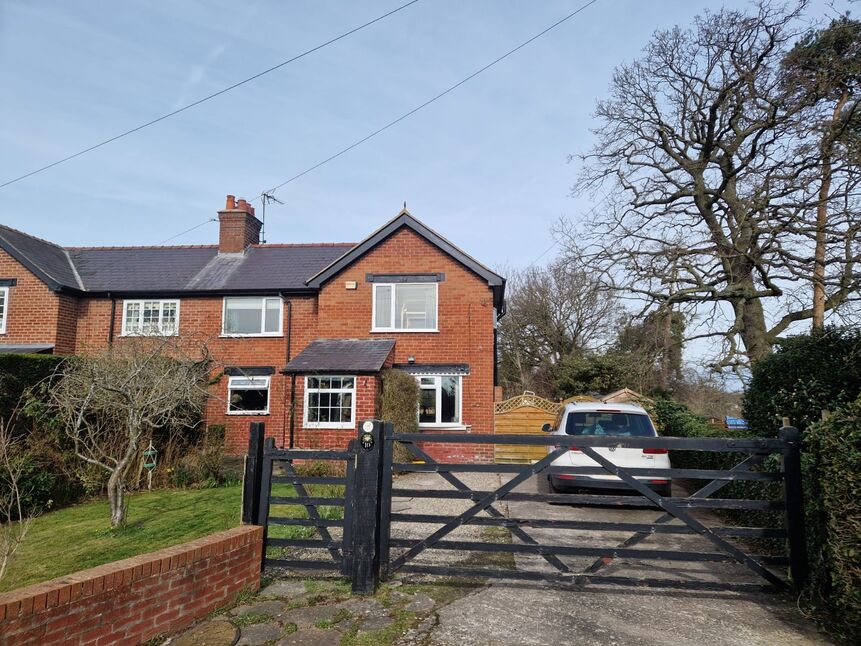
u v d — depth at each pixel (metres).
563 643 4.41
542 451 16.72
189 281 19.92
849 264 12.71
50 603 3.68
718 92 16.86
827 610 4.83
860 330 6.54
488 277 17.50
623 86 19.05
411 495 5.86
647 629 4.69
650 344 16.62
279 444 17.39
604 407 10.31
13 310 18.94
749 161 16.55
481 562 6.63
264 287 19.09
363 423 5.71
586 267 18.11
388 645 4.39
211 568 5.01
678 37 17.47
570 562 6.65
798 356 7.18
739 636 4.55
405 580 5.88
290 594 5.46
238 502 9.72
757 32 15.62
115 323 19.56
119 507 8.25
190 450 12.20
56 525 8.38
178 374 10.35
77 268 21.12
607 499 5.60
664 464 9.44
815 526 5.09
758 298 16.19
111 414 10.25
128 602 4.22
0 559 6.43
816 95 13.37
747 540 7.43
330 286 18.16
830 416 4.89
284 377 18.56
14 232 20.22
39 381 9.87
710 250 15.62
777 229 14.15
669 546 7.35
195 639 4.48
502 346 38.66
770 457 6.82
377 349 16.73
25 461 9.04
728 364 14.99
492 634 4.59
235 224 21.70
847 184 12.52
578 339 37.06
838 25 13.12
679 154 19.39
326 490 10.53
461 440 5.81
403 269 17.91
